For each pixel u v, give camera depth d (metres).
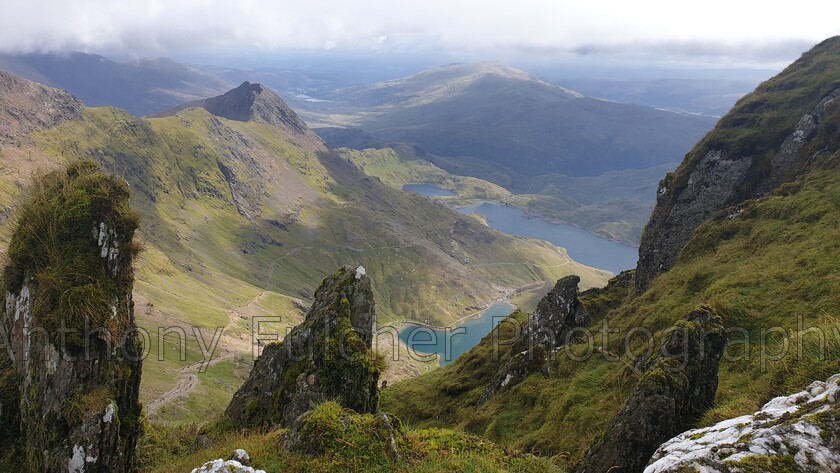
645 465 12.88
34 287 14.14
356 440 11.29
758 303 24.03
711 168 50.12
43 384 13.36
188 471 12.96
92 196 14.45
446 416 35.69
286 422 16.95
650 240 51.62
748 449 7.75
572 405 23.16
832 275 23.00
